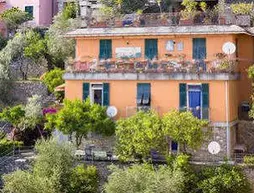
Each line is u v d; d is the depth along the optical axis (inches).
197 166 1402.6
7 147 1692.9
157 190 1208.2
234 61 1596.9
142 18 1658.5
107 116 1583.4
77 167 1407.5
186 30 1590.8
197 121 1406.3
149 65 1585.9
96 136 1593.3
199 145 1408.7
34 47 2198.6
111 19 1686.8
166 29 1616.6
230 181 1317.7
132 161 1466.5
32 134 1819.6
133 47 1649.9
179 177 1253.7
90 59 1685.5
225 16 1600.6
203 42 1594.5
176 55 1615.4
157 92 1572.3
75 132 1573.6
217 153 1503.4
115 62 1619.1
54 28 2255.2
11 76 2102.6
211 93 1528.1
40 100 1873.8
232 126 1557.6
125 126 1461.6
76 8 2402.8
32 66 2282.2
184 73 1545.3
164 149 1421.0
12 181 1268.5
